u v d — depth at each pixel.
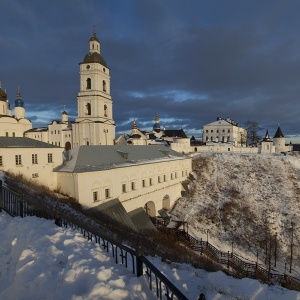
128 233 25.25
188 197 51.09
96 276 6.55
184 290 9.78
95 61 67.00
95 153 36.06
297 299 9.65
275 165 66.31
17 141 30.81
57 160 33.91
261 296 9.91
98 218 28.31
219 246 36.31
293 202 49.16
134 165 37.97
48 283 6.41
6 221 11.27
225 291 10.27
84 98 68.62
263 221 43.56
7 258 8.19
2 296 6.26
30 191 26.06
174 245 28.91
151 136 104.88
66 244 8.69
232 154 76.31
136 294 6.23
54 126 83.69
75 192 30.09
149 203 44.28
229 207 47.00
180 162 53.34
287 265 33.56
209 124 123.94
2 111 71.00
